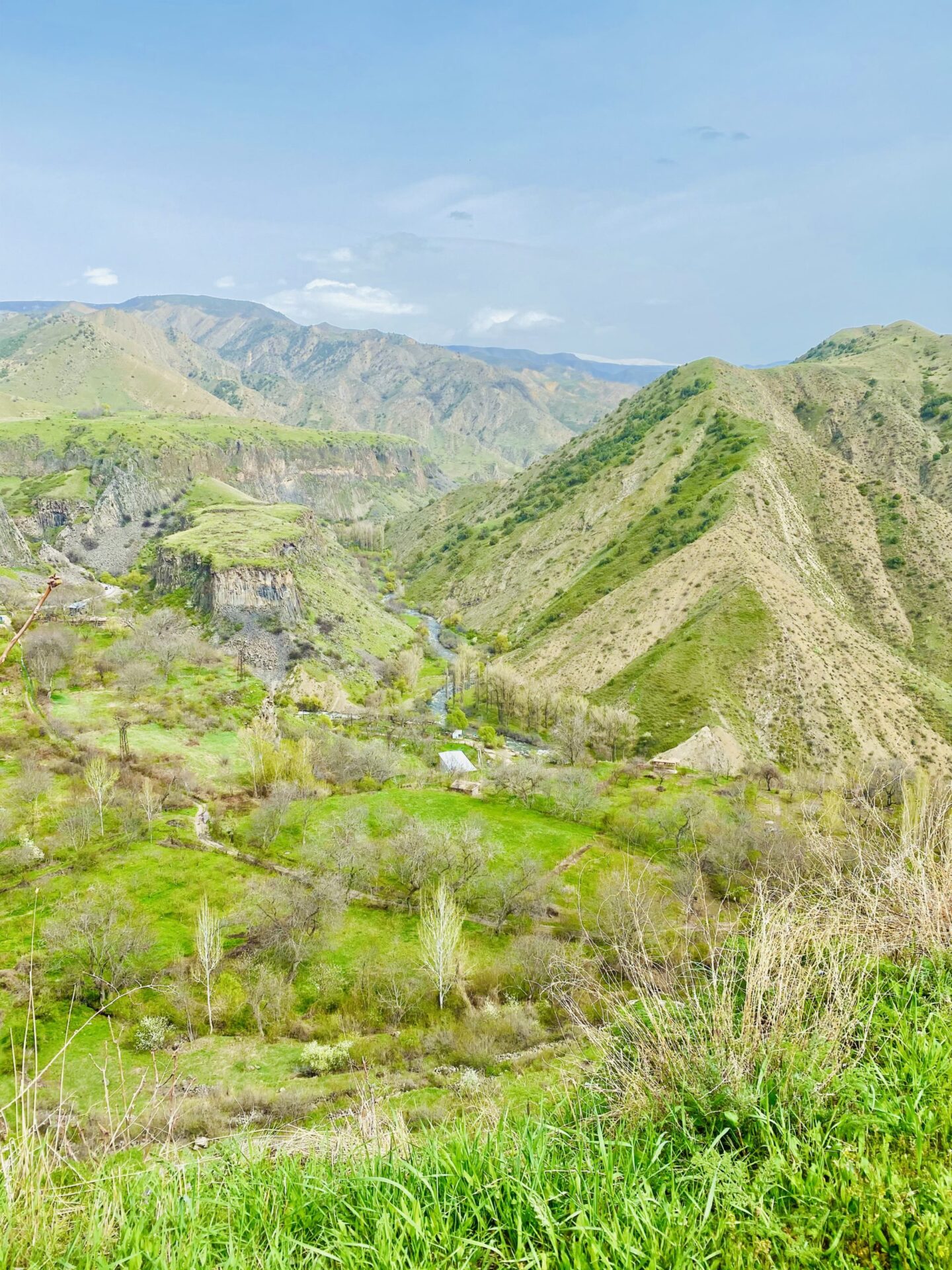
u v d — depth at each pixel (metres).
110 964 39.53
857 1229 3.67
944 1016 5.41
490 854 59.47
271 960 44.19
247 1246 4.00
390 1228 3.74
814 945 6.32
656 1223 3.72
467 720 126.12
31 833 56.50
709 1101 4.84
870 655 123.94
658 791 80.75
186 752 80.44
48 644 100.19
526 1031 34.00
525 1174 4.17
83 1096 27.31
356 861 55.53
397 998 39.97
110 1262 3.77
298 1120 25.34
